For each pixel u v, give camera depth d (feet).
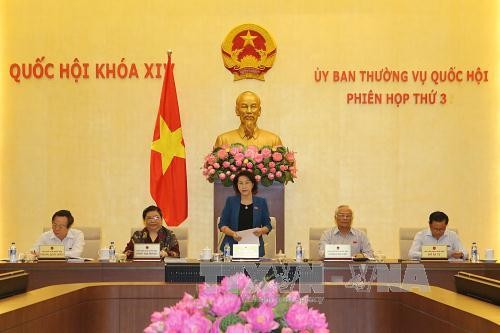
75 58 31.55
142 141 31.53
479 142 31.30
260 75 31.42
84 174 31.45
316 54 31.55
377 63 31.53
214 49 31.55
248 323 6.61
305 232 31.30
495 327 8.85
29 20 31.60
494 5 31.37
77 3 31.63
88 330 13.80
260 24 31.53
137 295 14.25
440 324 11.14
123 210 31.40
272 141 29.89
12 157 31.50
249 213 21.45
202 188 31.37
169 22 31.58
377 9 31.60
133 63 31.53
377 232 31.30
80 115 31.53
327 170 31.40
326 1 31.60
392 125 31.45
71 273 19.95
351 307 14.21
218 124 31.42
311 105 31.48
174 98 29.50
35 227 31.40
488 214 31.14
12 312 10.12
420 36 31.53
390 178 31.40
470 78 31.35
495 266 20.76
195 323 6.52
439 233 24.06
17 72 31.53
